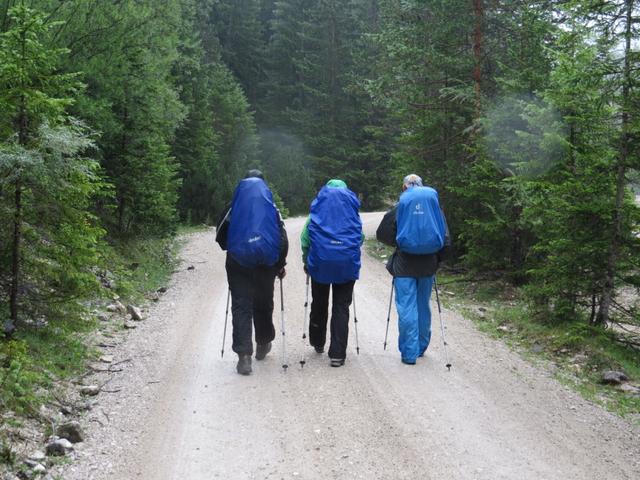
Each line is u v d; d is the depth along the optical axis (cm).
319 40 4762
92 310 827
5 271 595
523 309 1003
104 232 643
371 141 4688
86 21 1098
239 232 594
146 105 1321
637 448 462
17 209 569
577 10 797
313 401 529
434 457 426
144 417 496
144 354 680
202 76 3181
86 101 1051
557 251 855
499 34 1470
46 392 509
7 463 383
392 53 1577
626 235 809
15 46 566
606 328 811
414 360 647
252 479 393
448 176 1556
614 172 822
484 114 1393
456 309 1042
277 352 691
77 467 403
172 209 1570
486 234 1270
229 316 884
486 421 496
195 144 2950
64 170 585
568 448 452
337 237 608
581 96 845
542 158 1023
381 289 1152
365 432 465
